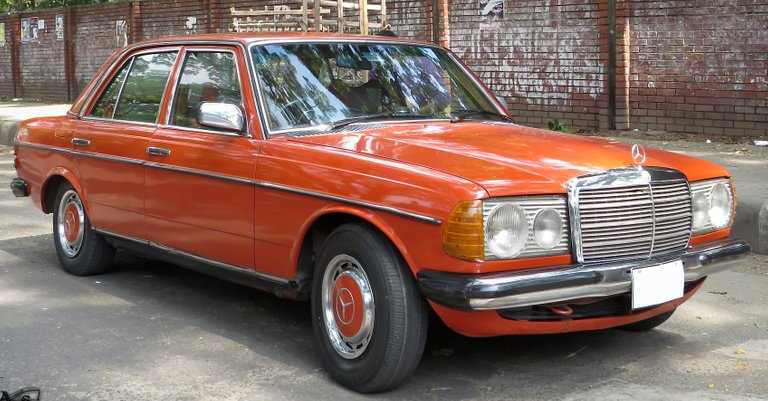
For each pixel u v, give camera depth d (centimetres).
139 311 543
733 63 1079
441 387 415
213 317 531
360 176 405
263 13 1127
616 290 388
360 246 399
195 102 517
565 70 1247
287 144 449
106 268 624
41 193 641
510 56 1311
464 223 363
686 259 414
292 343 483
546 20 1258
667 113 1150
